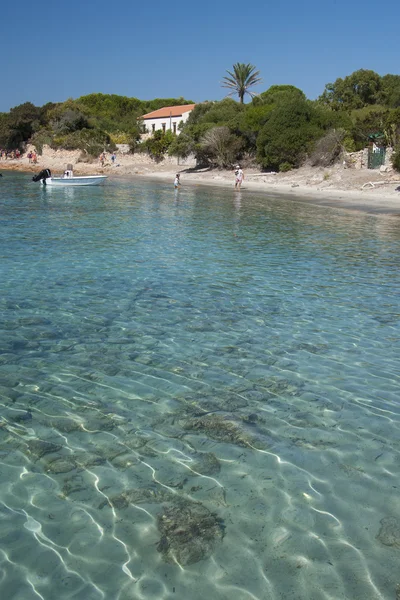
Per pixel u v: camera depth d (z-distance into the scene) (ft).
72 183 129.18
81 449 15.21
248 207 91.45
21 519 12.09
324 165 148.36
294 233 62.13
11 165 241.96
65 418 17.06
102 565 10.78
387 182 117.91
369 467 14.74
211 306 30.55
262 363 22.20
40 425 16.56
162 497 13.05
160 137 229.25
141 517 12.27
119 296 32.04
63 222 66.59
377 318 29.04
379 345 24.72
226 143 178.60
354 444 15.96
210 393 19.22
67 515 12.27
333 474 14.33
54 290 32.83
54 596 10.00
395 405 18.63
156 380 20.22
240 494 13.26
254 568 10.81
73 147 245.24
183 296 32.60
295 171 153.28
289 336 25.72
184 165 211.41
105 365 21.50
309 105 159.74
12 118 277.85
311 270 41.60
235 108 202.69
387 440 16.25
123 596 10.04
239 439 16.06
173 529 11.90
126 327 26.35
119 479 13.76
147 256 45.11
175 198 107.04
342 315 29.48
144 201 99.50
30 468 14.17
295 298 32.89
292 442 15.98
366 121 154.92
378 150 135.74
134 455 14.97
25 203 91.20
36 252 45.06
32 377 20.16
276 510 12.69
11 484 13.41
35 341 23.94
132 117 300.81
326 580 10.54
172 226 65.46
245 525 12.10
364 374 21.29
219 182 158.10
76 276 36.76
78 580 10.39
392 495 13.47
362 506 12.96
